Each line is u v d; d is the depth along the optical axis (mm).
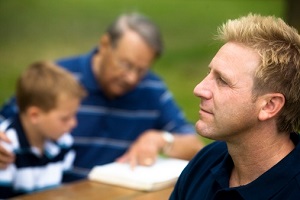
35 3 12016
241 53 1700
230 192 1746
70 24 11281
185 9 11773
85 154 3559
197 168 1958
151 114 3768
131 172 2643
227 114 1713
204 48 10430
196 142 3340
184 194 1958
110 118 3648
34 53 10156
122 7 12102
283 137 1753
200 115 1763
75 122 3385
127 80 3564
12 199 2463
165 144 3213
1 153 2936
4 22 11227
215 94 1727
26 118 3154
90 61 3674
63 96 3156
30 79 3154
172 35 10922
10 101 3566
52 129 3174
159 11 11906
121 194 2484
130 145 3686
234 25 1739
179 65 9773
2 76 9281
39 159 3164
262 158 1755
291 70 1687
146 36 3539
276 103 1697
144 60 3559
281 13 5352
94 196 2463
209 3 11875
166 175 2615
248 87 1691
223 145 1962
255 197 1704
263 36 1696
